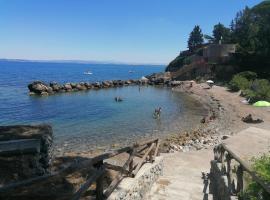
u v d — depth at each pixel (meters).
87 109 50.88
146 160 14.24
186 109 51.59
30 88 74.38
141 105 55.94
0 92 77.19
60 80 132.88
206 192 13.09
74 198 7.14
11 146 9.84
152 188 13.31
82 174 10.42
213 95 64.88
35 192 8.55
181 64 133.88
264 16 111.75
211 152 20.78
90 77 163.00
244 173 10.96
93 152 26.00
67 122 40.06
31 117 44.03
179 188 13.46
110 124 38.75
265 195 7.68
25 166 9.86
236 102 54.03
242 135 22.06
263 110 45.47
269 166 9.17
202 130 35.50
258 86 57.28
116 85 96.88
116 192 9.52
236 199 9.29
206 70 98.12
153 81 101.94
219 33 146.88
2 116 44.94
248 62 86.81
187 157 19.30
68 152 25.94
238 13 128.25
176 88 88.88
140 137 32.47
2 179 9.06
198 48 148.00
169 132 34.91
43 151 10.69
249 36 95.81
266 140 21.02
